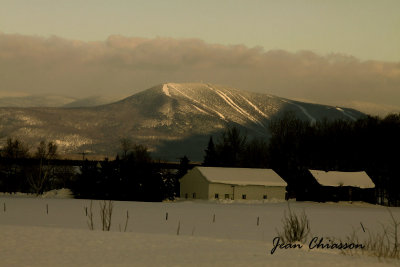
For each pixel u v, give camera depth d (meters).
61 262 37.03
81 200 143.50
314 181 180.00
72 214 91.38
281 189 175.00
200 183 169.12
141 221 81.12
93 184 157.25
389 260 41.38
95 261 37.75
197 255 41.19
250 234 66.31
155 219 85.62
